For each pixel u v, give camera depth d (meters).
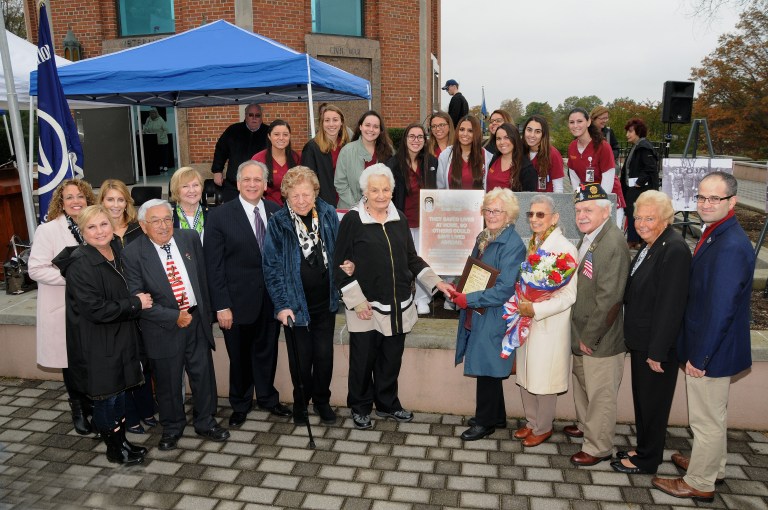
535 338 3.70
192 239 4.07
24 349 5.29
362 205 4.04
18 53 6.86
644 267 3.38
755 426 4.16
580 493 3.49
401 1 14.07
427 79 14.91
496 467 3.80
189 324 4.03
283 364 4.80
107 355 3.66
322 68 6.14
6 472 3.81
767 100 25.64
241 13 12.22
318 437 4.23
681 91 9.16
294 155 5.93
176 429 4.09
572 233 4.74
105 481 3.68
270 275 4.02
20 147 5.48
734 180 3.09
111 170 12.73
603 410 3.65
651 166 8.05
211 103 8.98
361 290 4.04
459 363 4.25
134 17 12.99
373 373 4.49
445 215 4.82
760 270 6.09
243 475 3.75
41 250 4.12
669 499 3.41
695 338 3.20
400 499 3.47
